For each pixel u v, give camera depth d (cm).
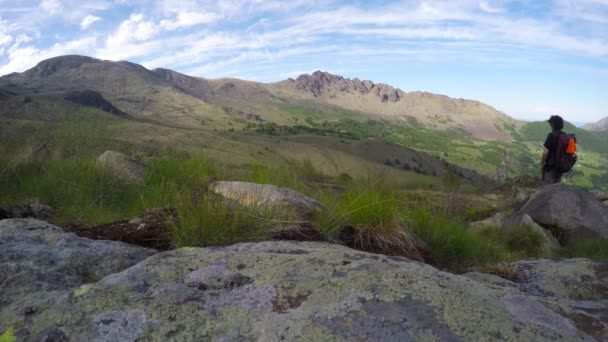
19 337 143
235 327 149
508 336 140
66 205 556
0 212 474
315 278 181
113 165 633
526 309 165
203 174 623
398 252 469
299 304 162
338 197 577
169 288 175
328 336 138
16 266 216
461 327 142
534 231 941
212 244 316
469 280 191
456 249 586
